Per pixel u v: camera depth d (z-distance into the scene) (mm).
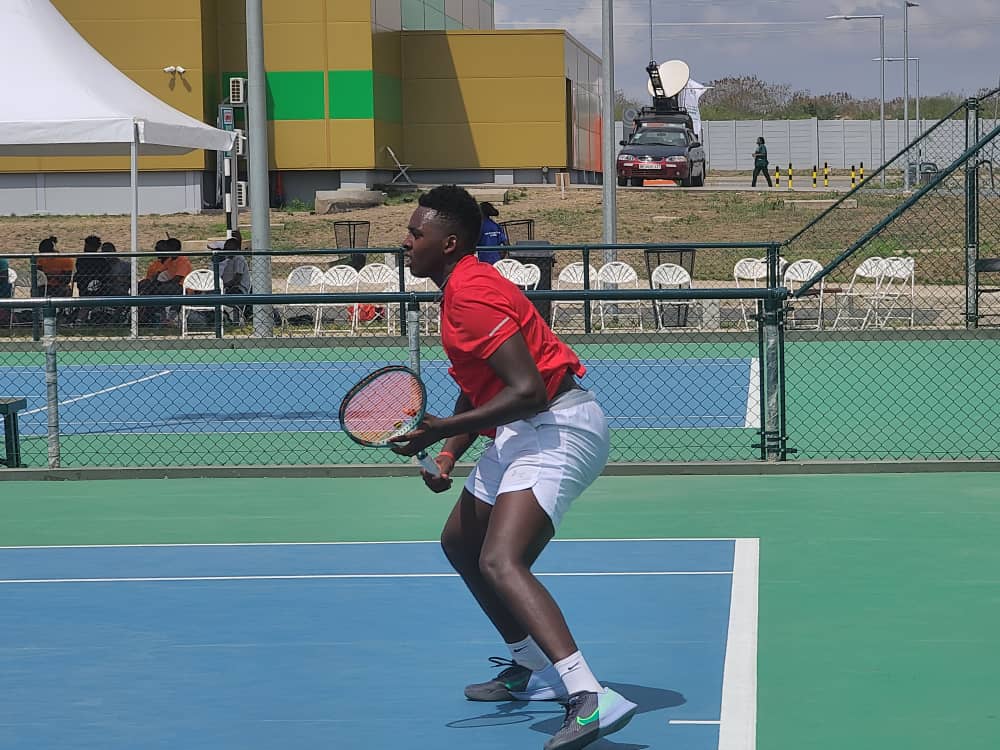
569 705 9664
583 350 41156
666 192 80500
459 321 9992
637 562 15945
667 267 44188
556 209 74500
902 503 19188
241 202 74000
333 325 47750
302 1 77688
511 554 9914
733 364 37250
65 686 11766
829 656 12289
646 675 11750
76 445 26531
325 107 78062
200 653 12648
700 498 19750
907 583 14852
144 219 73500
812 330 41656
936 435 25766
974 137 43531
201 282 44875
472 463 22156
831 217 68375
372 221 72188
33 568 16266
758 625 13297
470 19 104750
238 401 32406
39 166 75812
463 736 10430
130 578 15664
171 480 22203
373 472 22109
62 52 39000
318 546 17188
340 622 13594
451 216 10273
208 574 15781
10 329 44562
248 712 11039
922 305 49125
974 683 11484
